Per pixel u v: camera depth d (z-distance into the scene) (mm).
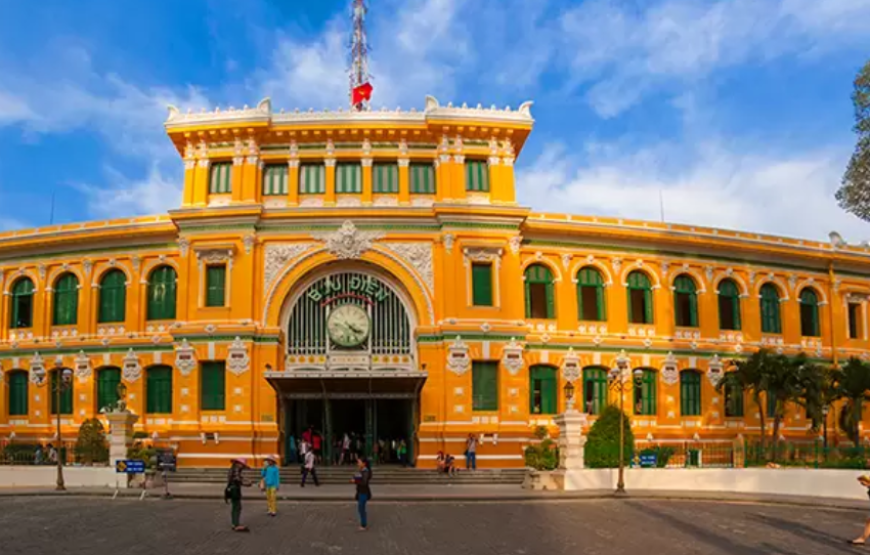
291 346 45688
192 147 47094
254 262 45500
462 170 46688
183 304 45594
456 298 45281
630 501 34875
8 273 51156
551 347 48281
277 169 47062
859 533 26484
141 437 45062
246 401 44125
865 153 35406
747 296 53250
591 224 49500
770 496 36875
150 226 48344
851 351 55719
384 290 46219
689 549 22641
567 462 39188
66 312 50188
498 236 46312
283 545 23016
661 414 49719
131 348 47938
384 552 21984
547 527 26719
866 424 54844
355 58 54594
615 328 49750
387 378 42125
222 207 45562
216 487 38938
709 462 44500
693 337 51500
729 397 51812
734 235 53031
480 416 44750
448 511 31031
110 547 22438
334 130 46375
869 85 35344
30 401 49219
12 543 23062
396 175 47000
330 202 46219
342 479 40844
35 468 39719
